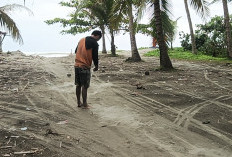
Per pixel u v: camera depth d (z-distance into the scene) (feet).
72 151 15.70
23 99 25.81
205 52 76.59
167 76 38.42
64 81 34.99
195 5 44.04
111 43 77.05
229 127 19.04
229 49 61.36
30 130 18.44
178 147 16.20
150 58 68.80
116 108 23.54
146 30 77.87
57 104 24.53
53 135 17.76
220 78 37.01
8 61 55.01
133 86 32.01
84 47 22.82
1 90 29.09
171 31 45.16
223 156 15.12
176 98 26.50
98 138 17.47
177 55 73.36
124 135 17.90
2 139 16.94
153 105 24.35
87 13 80.69
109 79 36.42
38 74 39.60
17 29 64.13
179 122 20.12
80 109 23.24
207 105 24.11
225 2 60.64
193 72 42.34
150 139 17.30
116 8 45.37
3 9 64.64
